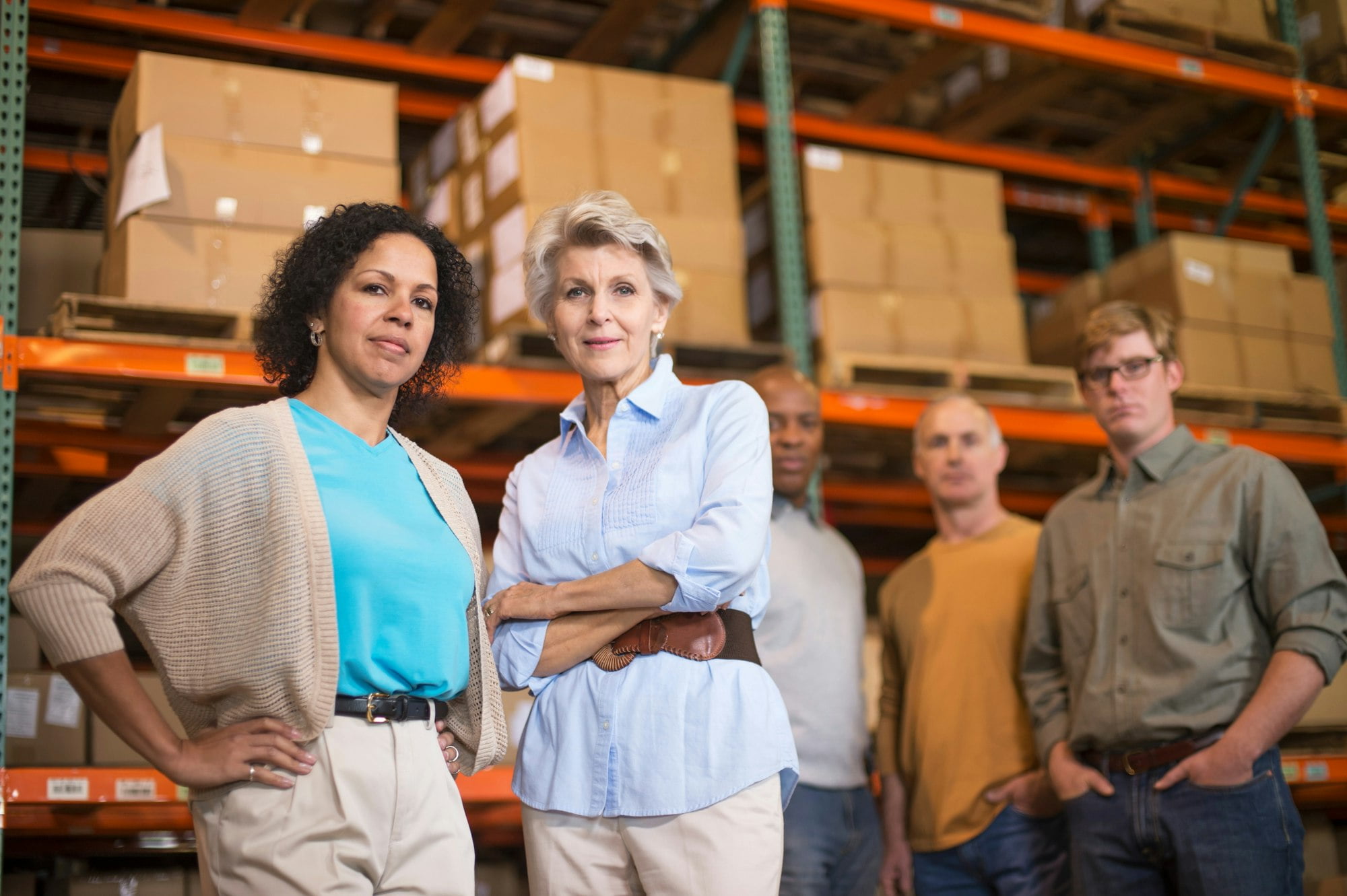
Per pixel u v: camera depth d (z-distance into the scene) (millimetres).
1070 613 2861
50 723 3246
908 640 3334
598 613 1876
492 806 3779
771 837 1783
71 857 3951
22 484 4234
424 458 1931
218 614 1601
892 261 4160
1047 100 4871
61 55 3928
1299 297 4641
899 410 4035
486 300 3771
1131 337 2881
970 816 3061
